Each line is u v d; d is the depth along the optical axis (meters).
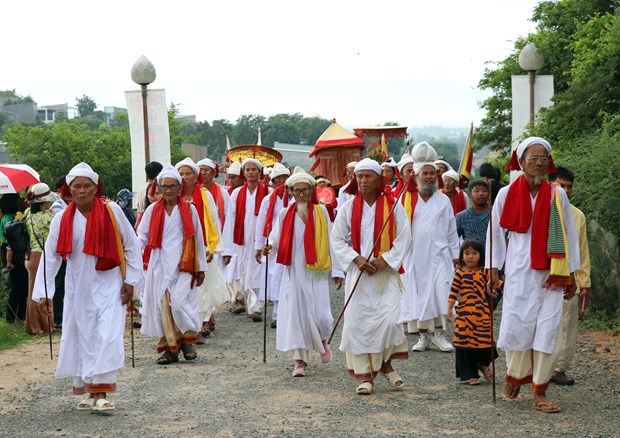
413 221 10.89
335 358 10.23
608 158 12.74
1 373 9.55
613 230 12.75
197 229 10.15
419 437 6.77
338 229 8.55
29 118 72.81
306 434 6.90
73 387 7.93
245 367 9.73
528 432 6.85
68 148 41.41
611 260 11.91
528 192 7.56
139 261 7.96
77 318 7.72
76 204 7.80
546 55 21.30
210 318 12.33
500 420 7.23
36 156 41.03
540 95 16.17
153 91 15.88
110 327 7.65
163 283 9.98
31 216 12.26
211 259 11.80
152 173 12.30
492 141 29.62
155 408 7.82
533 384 7.56
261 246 12.16
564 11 21.52
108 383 7.64
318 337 9.39
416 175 11.05
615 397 8.05
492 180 11.35
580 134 14.91
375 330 8.24
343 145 23.69
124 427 7.18
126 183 42.66
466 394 8.24
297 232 9.42
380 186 8.55
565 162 13.53
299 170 9.63
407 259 10.83
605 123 13.62
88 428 7.17
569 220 7.56
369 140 29.81
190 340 10.13
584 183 12.92
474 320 8.65
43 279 7.87
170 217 10.08
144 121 15.88
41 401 8.20
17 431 7.12
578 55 16.16
